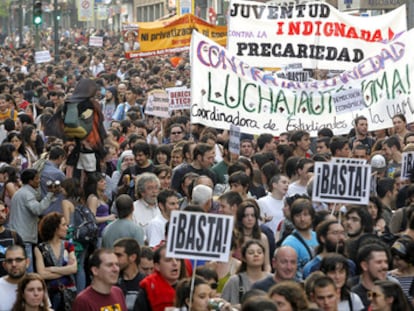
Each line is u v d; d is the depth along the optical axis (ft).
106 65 148.97
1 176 53.21
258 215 40.16
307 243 39.93
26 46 230.27
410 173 48.73
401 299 31.09
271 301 27.09
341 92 62.54
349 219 39.88
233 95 60.75
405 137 61.11
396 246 36.65
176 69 129.39
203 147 53.21
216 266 38.65
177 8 173.99
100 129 53.26
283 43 68.90
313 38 68.90
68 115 51.93
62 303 42.98
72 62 168.66
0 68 154.20
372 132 70.90
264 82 61.11
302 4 68.85
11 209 48.88
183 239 32.86
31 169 49.06
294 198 43.68
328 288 30.89
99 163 53.47
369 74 63.31
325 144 59.36
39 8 168.66
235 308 34.09
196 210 38.55
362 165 38.99
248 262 35.99
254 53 68.90
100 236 49.96
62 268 42.70
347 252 37.86
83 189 50.19
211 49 60.39
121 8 353.31
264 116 61.26
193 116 60.39
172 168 57.06
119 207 44.34
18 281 36.78
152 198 47.50
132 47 147.64
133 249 38.14
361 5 118.42
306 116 61.98
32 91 107.45
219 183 55.67
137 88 93.04
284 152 56.75
